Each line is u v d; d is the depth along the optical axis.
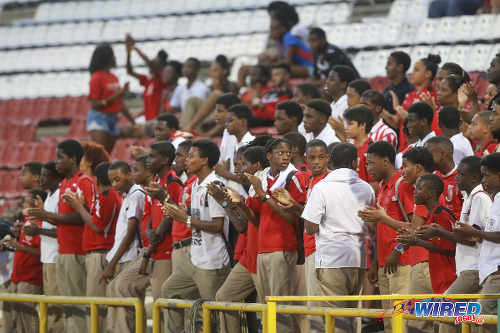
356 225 20.27
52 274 28.52
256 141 24.53
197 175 23.67
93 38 70.25
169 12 69.56
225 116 29.27
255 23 64.31
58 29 72.50
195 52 63.09
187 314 21.92
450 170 20.47
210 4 68.38
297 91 32.69
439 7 51.47
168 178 25.08
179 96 44.59
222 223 22.94
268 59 44.28
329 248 20.08
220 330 20.92
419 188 19.12
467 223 18.22
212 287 23.12
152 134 47.38
